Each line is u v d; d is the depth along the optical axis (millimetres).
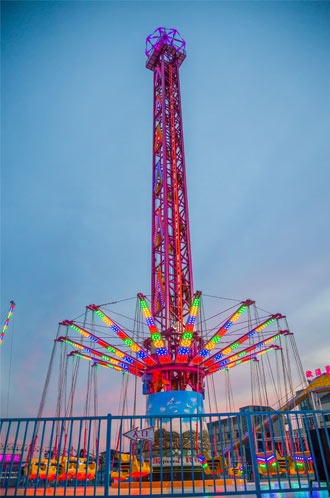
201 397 35719
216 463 29797
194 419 33312
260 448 47719
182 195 50156
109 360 40250
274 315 38125
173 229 47125
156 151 54750
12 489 21312
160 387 36875
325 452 12641
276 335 39219
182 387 36188
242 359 43594
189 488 21750
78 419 12836
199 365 37312
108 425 12664
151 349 39500
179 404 33844
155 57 59594
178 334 39250
